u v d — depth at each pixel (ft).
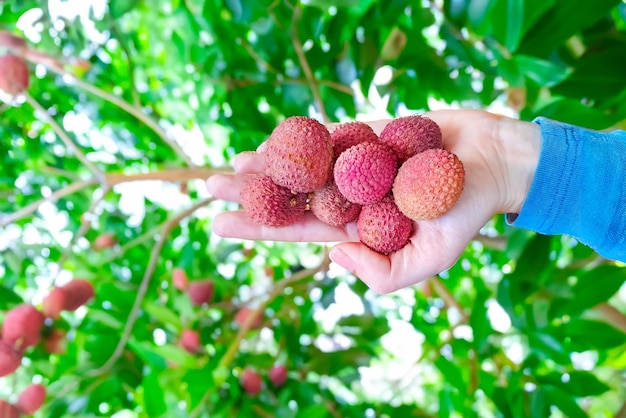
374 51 1.57
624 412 1.57
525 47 1.28
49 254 1.83
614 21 1.42
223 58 1.64
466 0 1.33
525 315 1.39
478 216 0.97
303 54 1.52
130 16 1.92
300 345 1.82
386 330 1.84
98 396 1.58
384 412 1.75
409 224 0.94
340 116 1.74
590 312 1.47
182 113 2.01
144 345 1.44
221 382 1.46
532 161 1.00
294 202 0.96
